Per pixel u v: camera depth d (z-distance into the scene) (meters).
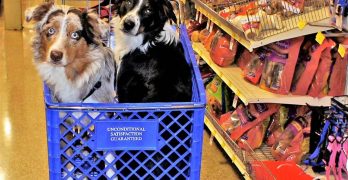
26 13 1.02
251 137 1.67
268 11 1.56
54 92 1.06
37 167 1.81
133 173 0.94
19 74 2.77
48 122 0.87
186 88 1.22
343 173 1.38
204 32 2.22
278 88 1.57
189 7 2.47
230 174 1.81
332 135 1.35
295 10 1.52
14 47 3.25
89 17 1.02
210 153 1.97
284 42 1.53
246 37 1.51
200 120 0.90
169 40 1.27
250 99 1.54
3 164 1.81
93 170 0.97
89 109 0.86
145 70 1.26
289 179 1.40
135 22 1.24
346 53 1.53
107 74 1.09
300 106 1.64
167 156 0.93
